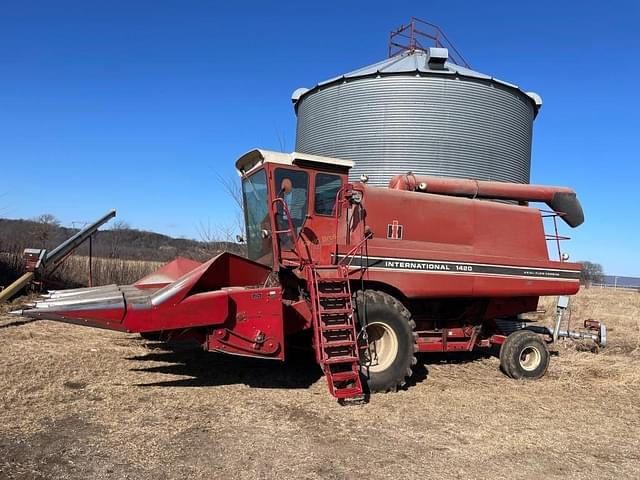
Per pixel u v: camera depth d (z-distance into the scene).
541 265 8.38
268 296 6.34
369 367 6.76
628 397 7.13
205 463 4.33
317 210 7.40
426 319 8.34
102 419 5.18
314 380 7.18
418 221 7.77
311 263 6.92
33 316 5.70
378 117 13.23
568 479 4.42
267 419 5.50
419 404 6.36
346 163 7.52
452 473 4.41
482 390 7.21
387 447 4.92
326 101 14.15
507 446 5.11
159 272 8.66
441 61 13.21
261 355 6.30
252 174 7.71
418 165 12.95
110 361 7.57
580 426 5.84
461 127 13.01
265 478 4.12
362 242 7.13
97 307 5.82
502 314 8.73
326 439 5.04
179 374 7.11
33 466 4.08
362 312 6.73
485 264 7.94
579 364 9.10
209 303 6.10
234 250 16.25
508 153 13.53
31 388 5.99
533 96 14.52
